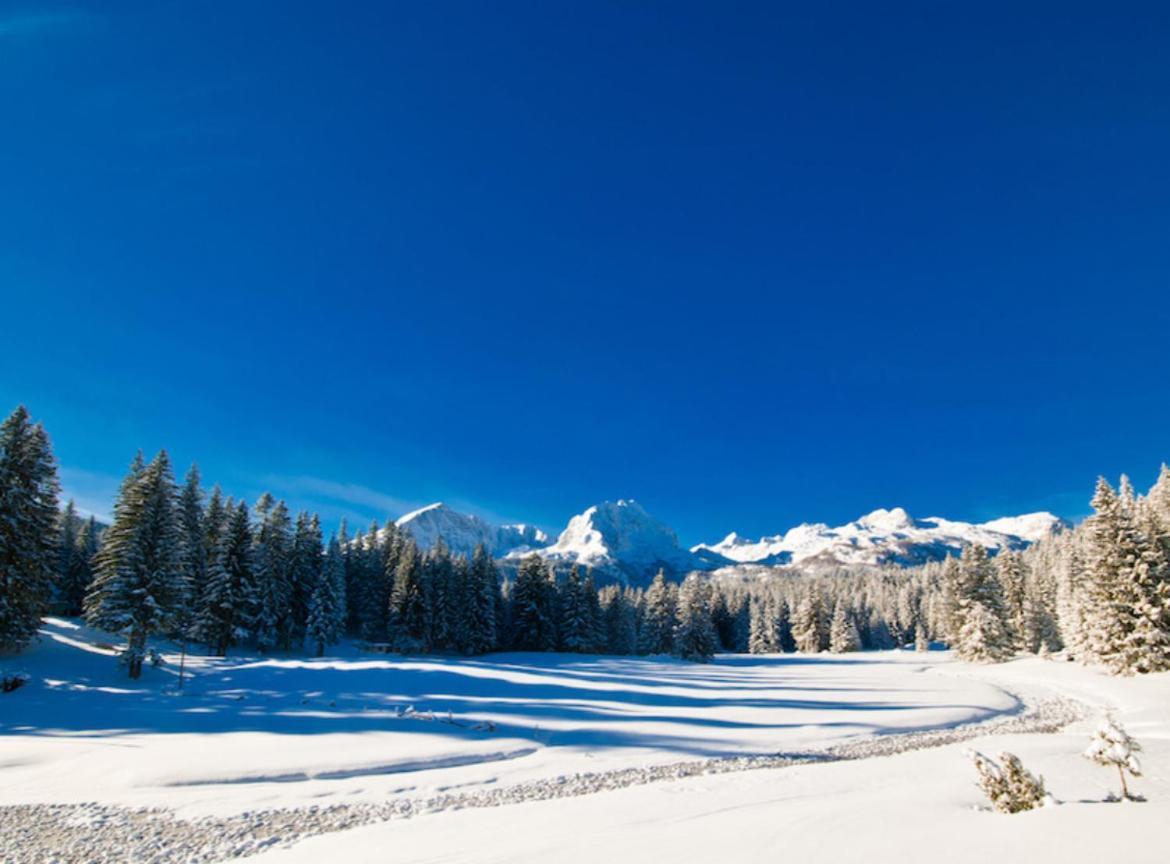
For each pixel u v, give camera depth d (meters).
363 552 84.56
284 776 18.05
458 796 17.11
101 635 51.28
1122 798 11.20
